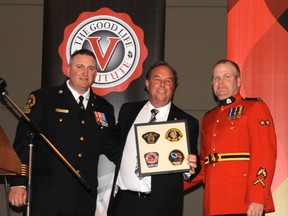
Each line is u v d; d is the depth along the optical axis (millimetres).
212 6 5602
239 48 5180
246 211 4230
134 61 5230
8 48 5660
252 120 4355
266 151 4242
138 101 4973
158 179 4445
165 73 4566
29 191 4016
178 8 5617
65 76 5199
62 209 4340
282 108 5094
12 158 3436
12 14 5680
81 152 4461
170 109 4664
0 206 5535
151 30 5238
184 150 4453
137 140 4477
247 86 5141
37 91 4621
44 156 4441
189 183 4656
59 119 4500
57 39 5242
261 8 5188
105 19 5262
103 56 5246
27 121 4035
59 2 5270
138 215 4406
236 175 4301
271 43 5156
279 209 5039
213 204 4309
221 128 4449
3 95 3979
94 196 4477
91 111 4605
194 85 5551
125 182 4484
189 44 5586
